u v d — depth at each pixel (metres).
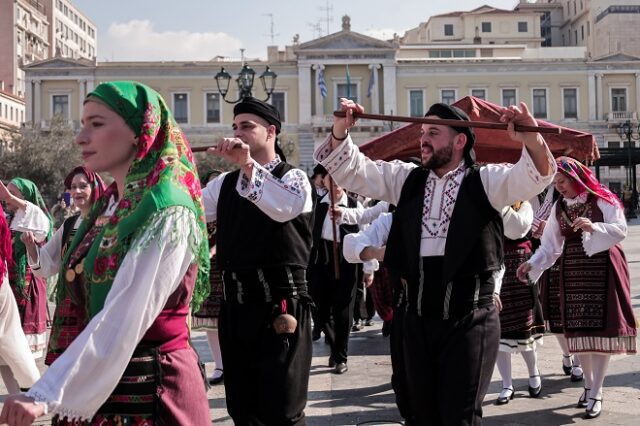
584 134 6.80
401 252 3.69
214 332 6.83
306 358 3.96
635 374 6.77
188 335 2.68
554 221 5.79
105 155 2.58
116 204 2.76
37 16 83.88
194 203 2.59
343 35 51.81
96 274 2.47
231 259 3.98
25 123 51.31
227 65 52.16
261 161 4.22
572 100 53.72
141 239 2.36
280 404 3.83
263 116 4.20
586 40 80.75
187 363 2.60
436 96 53.06
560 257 5.89
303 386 3.93
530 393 6.19
